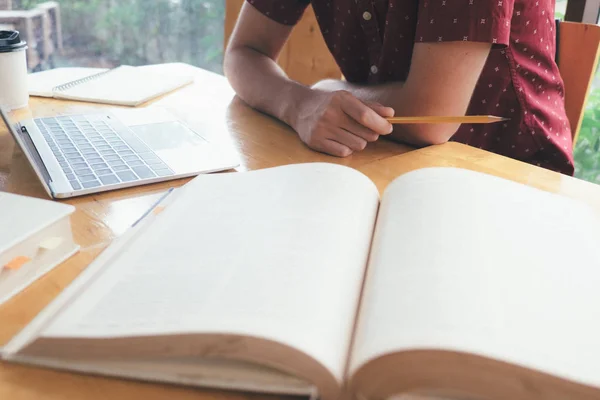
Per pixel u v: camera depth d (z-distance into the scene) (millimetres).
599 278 407
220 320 335
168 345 334
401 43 999
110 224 557
